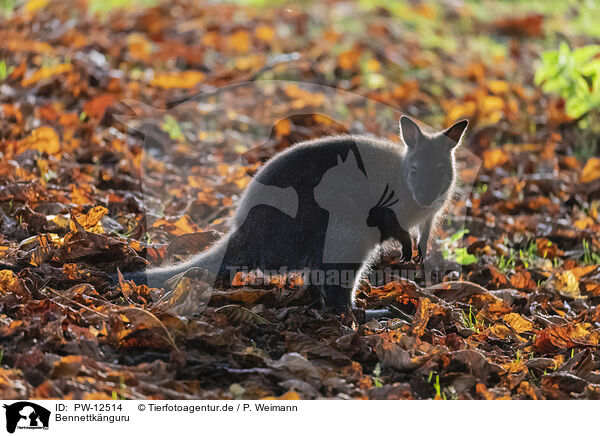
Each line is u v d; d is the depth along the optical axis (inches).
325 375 175.5
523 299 241.1
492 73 558.6
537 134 438.0
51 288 208.2
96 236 231.3
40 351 167.3
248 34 593.0
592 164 359.3
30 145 325.7
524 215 334.6
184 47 541.3
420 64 558.3
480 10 781.3
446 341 199.3
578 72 414.3
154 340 178.9
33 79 410.6
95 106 382.3
